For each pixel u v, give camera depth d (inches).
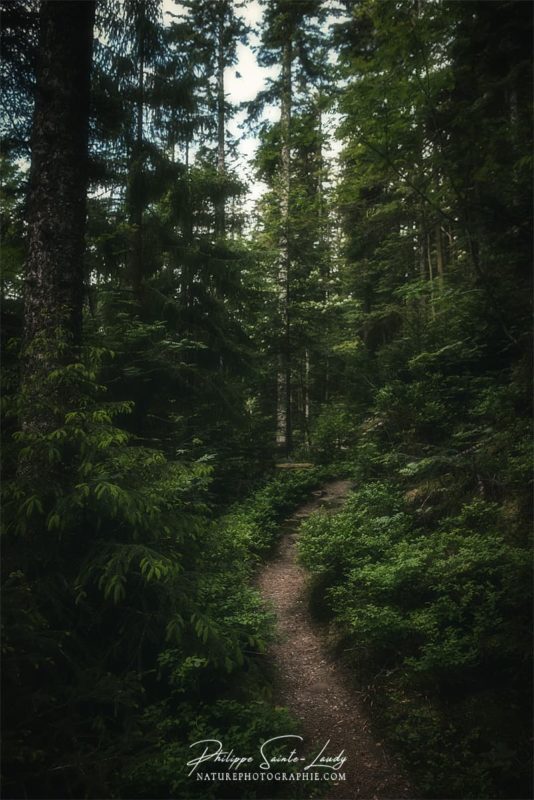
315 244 668.7
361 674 222.1
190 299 439.8
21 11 237.3
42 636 149.7
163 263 440.5
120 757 145.3
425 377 423.8
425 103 278.4
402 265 572.7
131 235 394.6
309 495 487.2
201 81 390.3
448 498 304.7
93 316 367.2
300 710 206.5
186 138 388.8
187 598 186.4
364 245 497.7
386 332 682.2
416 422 384.2
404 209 441.1
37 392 183.9
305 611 291.6
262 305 593.6
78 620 177.5
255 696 197.6
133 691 157.9
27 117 263.6
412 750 173.5
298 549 366.3
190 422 459.5
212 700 192.4
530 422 298.0
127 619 185.3
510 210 262.8
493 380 363.9
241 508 438.3
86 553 179.8
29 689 141.9
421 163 292.2
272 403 725.3
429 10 262.8
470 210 281.6
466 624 210.4
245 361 466.0
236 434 524.1
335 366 671.8
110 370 350.9
